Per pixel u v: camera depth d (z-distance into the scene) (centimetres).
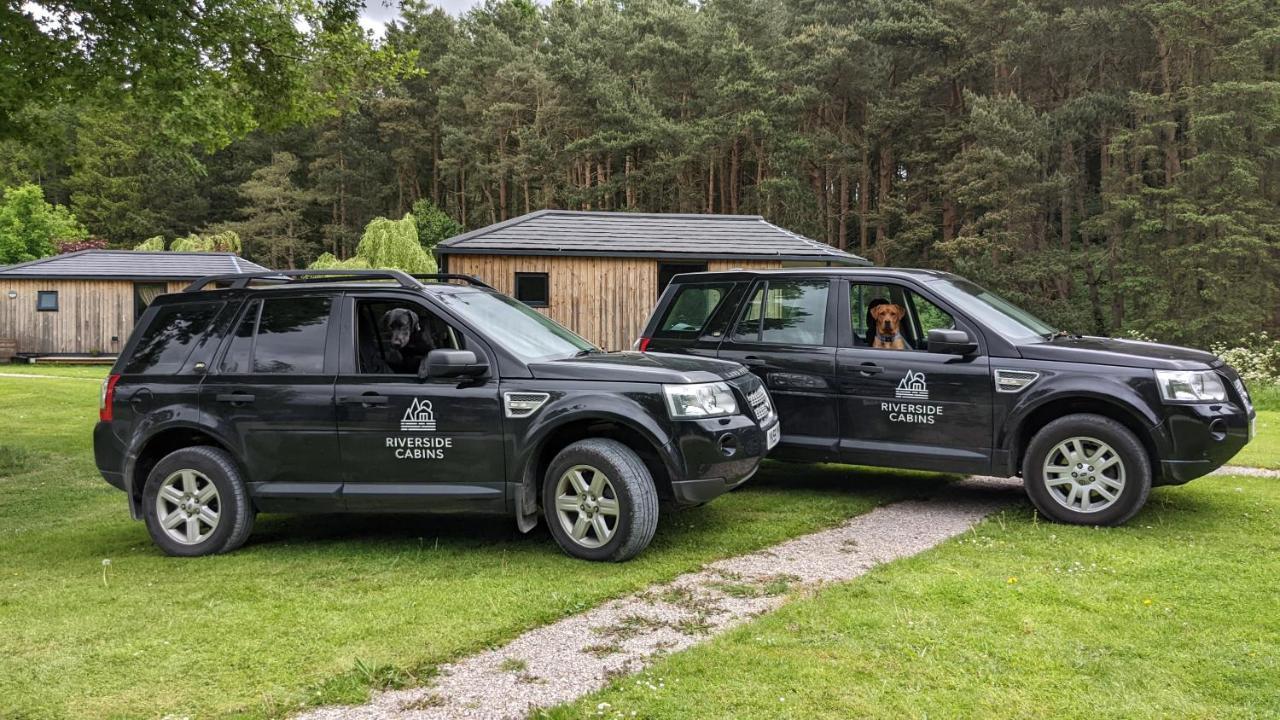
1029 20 4106
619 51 5653
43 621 421
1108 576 461
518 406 521
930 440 629
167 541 556
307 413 545
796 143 4425
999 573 470
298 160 6831
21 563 539
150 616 427
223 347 573
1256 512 605
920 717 305
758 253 1653
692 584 467
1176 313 3531
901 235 4562
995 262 3725
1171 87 3872
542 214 1741
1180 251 3516
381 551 551
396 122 6338
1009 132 3731
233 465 555
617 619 414
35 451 1001
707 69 4984
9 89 941
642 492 502
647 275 1664
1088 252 3972
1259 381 1512
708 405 522
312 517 666
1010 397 598
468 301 582
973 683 332
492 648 380
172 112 1142
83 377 2106
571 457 515
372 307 586
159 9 955
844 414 661
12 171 1778
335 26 1169
